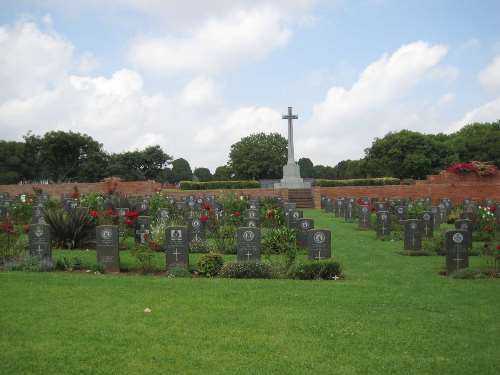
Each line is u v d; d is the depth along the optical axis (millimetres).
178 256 12547
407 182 45688
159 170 68438
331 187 42875
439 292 10320
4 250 13578
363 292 10156
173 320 8078
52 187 43719
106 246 12727
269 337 7379
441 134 84625
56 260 12781
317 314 8547
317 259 13531
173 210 25078
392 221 24203
